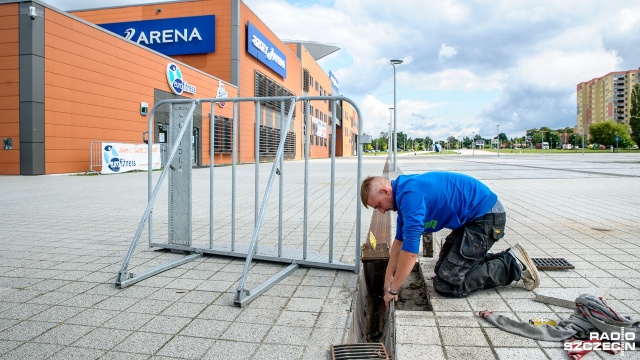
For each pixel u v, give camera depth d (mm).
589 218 6527
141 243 4980
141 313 2885
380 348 2383
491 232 3049
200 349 2371
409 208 2811
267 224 6375
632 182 12766
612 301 2996
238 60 29859
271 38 37188
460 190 2996
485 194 3049
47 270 3871
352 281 3592
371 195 2945
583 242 4891
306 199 4008
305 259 4023
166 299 3158
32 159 15500
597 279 3508
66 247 4777
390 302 3037
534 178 14742
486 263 3197
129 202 8734
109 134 18750
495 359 2221
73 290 3340
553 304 2973
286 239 5289
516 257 3215
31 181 13594
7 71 15445
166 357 2273
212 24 29609
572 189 10922
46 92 15836
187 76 24031
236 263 4168
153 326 2676
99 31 18109
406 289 3641
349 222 6531
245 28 31312
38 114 15570
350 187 12133
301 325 2699
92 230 5785
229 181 14117
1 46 15438
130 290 3355
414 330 2584
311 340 2490
